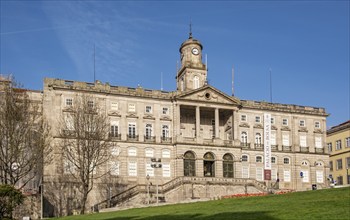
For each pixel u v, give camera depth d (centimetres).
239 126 9194
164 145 8506
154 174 8331
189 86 9206
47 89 7962
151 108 8612
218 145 8662
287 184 9256
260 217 3209
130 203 7419
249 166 9081
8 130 6269
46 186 7438
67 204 7469
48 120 7800
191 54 9400
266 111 9481
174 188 7738
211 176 8462
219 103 8856
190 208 4359
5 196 5266
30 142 6481
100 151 7531
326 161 9694
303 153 9525
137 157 8294
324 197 3972
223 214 3572
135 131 8406
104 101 8275
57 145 7481
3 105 6475
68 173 7519
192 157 8538
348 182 10925
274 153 9294
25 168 6806
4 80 6750
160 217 3819
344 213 3002
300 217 3044
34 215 7131
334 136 11631
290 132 9550
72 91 8075
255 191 8219
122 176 8100
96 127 7156
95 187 7812
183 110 9031
